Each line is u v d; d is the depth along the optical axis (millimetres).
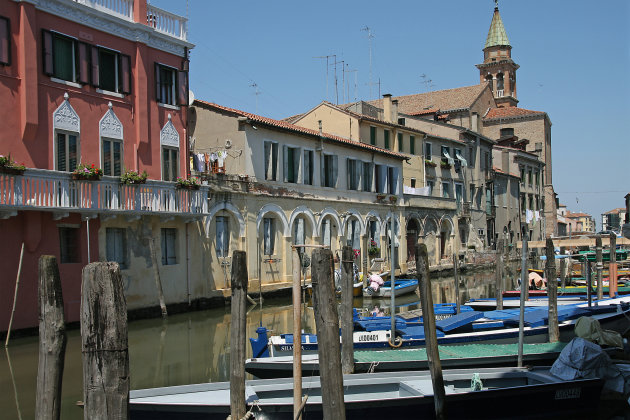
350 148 33625
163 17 22469
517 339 14961
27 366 13477
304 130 29594
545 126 66875
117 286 5457
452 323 14953
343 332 12461
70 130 18703
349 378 10992
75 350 15336
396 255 38000
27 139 17453
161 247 22000
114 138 20219
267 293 26672
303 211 29656
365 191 35094
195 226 23438
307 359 12719
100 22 19734
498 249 21578
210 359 14734
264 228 27375
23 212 17156
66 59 18750
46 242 17844
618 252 42531
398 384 11109
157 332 18328
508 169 57969
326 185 32000
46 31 17938
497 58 74250
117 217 20016
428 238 41938
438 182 44781
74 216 18656
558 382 10438
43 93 17891
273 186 27734
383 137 38906
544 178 68438
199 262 23578
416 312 19078
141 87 21172
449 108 60875
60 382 5883
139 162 21156
